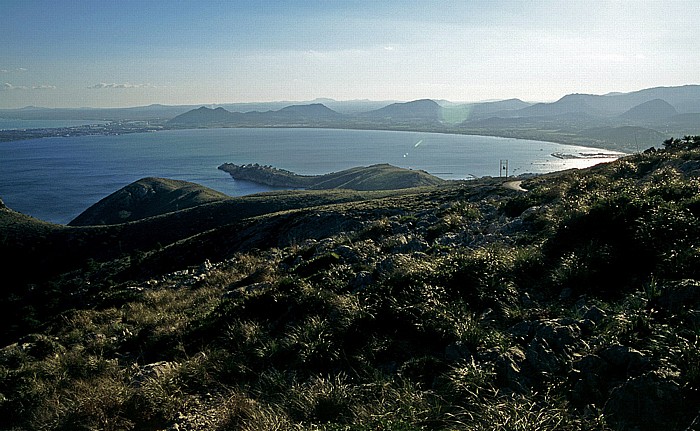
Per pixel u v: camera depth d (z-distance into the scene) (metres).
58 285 47.38
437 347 7.59
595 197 12.94
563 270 8.79
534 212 14.50
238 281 17.28
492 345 7.11
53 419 7.68
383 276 10.60
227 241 41.16
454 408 6.05
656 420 4.91
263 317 10.53
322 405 6.70
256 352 8.80
